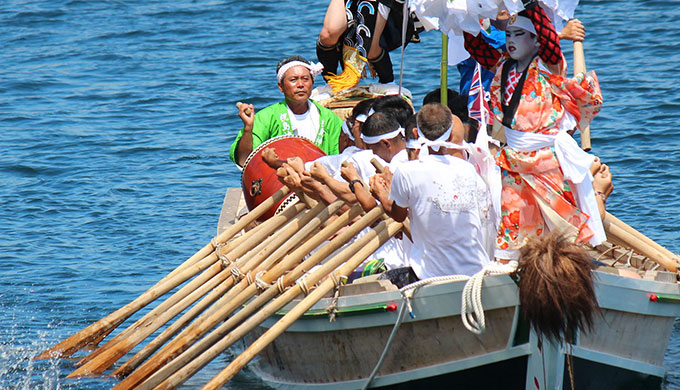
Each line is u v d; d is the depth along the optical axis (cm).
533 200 2114
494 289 1998
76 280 3141
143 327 2511
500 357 2052
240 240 2586
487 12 2098
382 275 2209
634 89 4972
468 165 2086
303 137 2875
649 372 2162
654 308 2080
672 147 4144
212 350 2209
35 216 3750
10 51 6494
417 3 2208
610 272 2098
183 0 7688
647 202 3594
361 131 2433
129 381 2327
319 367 2256
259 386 2466
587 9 6706
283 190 2608
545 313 1858
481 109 2227
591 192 2109
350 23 3142
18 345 2667
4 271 3212
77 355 2603
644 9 6594
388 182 2162
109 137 4738
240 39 6488
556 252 1872
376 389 2194
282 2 7462
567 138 2086
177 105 5225
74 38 6769
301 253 2270
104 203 3878
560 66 2086
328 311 2141
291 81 2886
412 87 5259
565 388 2059
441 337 2075
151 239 3497
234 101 5231
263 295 2248
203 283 2561
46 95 5512
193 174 4209
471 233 2066
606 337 2083
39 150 4566
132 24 7062
